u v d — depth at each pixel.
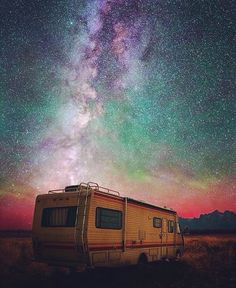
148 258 13.13
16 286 9.88
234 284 10.81
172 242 15.89
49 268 13.34
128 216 11.78
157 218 14.39
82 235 9.62
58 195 10.77
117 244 10.95
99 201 10.28
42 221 10.85
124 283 10.74
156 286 10.33
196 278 11.91
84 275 11.93
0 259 15.50
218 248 24.28
